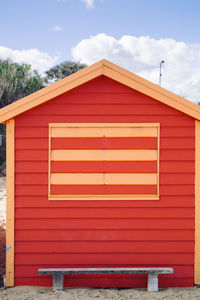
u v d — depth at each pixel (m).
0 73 22.95
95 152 5.06
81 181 5.03
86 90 5.09
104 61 4.95
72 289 4.88
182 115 5.10
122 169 5.05
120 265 5.03
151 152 5.07
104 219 5.04
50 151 5.04
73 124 5.06
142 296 4.61
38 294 4.62
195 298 4.54
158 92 5.00
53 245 5.01
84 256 5.02
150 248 5.04
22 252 4.99
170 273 4.89
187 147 5.08
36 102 4.93
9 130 5.02
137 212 5.05
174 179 5.07
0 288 4.90
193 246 5.06
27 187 5.02
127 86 5.08
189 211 5.06
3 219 9.12
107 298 4.52
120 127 5.08
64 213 5.03
